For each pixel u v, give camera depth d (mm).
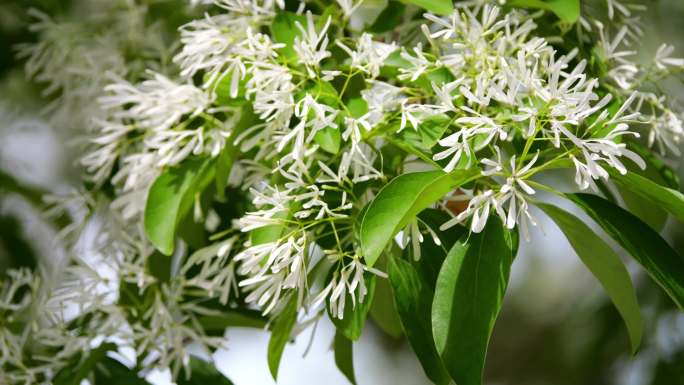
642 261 1296
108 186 1559
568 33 1415
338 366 1457
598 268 1354
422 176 1281
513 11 1377
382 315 1500
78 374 1457
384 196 1274
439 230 1327
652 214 1420
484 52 1330
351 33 1411
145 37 1584
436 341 1284
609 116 1372
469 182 1313
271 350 1361
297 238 1320
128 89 1419
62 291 1477
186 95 1390
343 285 1295
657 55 1396
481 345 1281
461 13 1376
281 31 1365
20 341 1507
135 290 1485
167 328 1449
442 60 1328
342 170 1311
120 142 1473
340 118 1333
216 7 1487
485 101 1291
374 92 1332
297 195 1317
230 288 1471
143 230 1465
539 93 1282
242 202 1476
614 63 1416
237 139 1358
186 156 1416
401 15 1395
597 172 1267
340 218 1317
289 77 1327
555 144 1272
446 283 1292
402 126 1304
